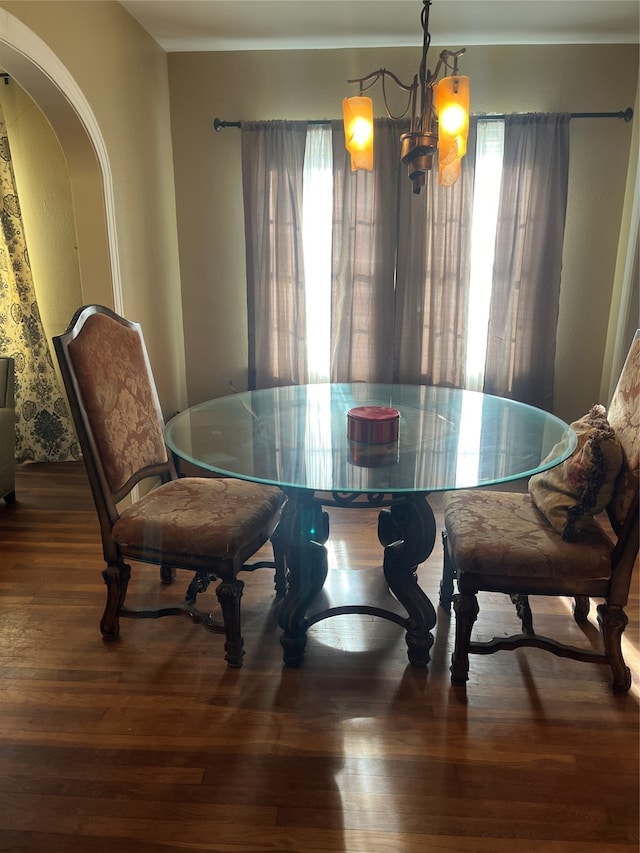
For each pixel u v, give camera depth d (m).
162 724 1.61
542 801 1.38
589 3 2.63
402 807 1.37
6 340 3.57
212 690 1.74
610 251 3.29
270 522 1.98
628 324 3.01
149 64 3.04
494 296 3.29
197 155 3.38
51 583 2.31
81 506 3.04
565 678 1.80
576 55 3.09
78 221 2.59
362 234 3.26
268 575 2.40
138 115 2.92
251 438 1.82
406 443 1.76
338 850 1.27
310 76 3.24
